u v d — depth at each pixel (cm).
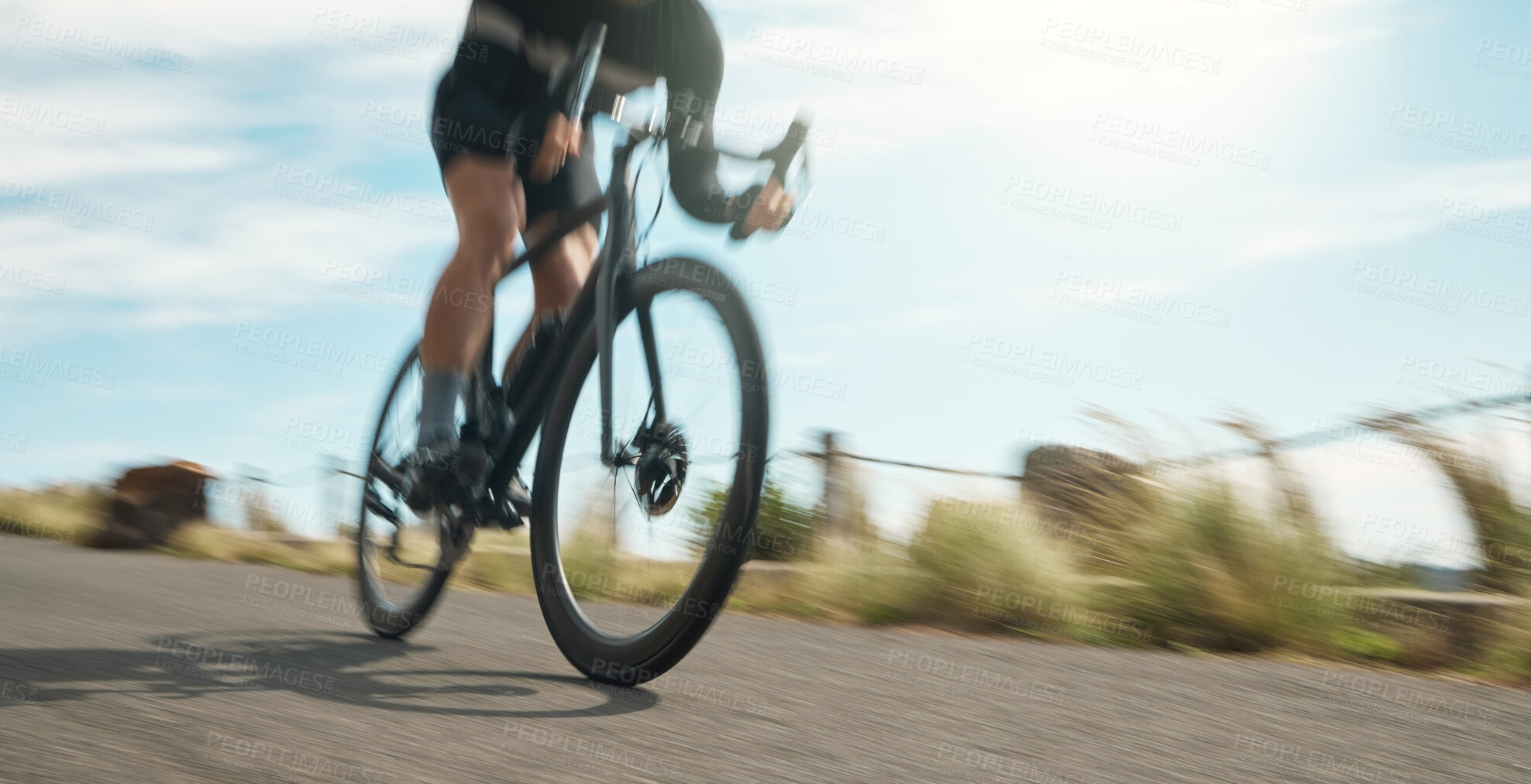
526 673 202
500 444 223
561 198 239
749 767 134
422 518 228
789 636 283
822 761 139
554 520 212
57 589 293
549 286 233
